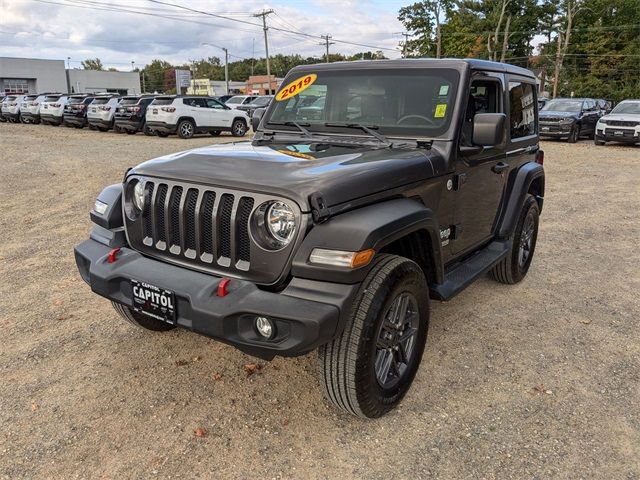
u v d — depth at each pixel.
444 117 3.66
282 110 4.32
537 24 64.06
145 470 2.70
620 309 4.81
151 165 3.27
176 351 3.88
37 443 2.87
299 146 3.66
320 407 3.26
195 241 2.97
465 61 3.81
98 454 2.80
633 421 3.17
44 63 64.31
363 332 2.76
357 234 2.62
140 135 22.53
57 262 5.78
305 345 2.53
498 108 4.39
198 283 2.82
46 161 13.53
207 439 2.95
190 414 3.16
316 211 2.64
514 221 4.80
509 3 61.94
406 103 3.81
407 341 3.27
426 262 3.37
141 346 3.94
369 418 3.09
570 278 5.62
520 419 3.17
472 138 3.57
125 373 3.58
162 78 135.88
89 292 4.95
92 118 23.50
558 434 3.04
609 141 19.98
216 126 21.61
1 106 30.98
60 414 3.12
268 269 2.73
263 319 2.63
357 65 4.09
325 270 2.59
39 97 28.47
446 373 3.67
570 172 13.13
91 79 70.00
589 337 4.25
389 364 3.11
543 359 3.88
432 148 3.61
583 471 2.74
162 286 2.87
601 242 7.01
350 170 2.95
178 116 20.41
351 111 4.00
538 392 3.46
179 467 2.73
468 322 4.49
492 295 5.11
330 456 2.84
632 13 61.56
